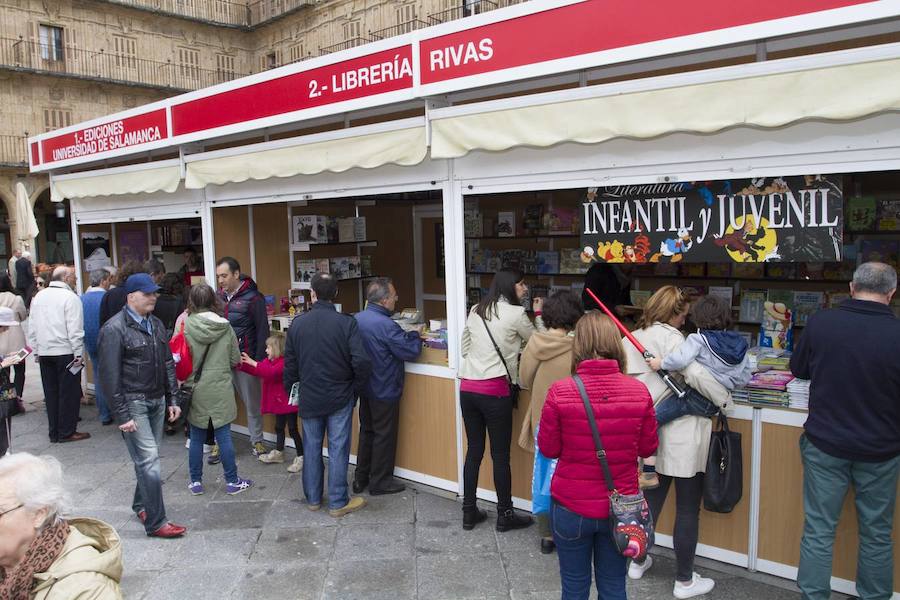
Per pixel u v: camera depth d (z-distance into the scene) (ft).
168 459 18.16
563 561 8.37
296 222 20.95
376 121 17.22
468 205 23.00
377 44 13.76
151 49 101.91
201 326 14.48
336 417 13.92
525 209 21.86
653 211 11.78
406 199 24.18
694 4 9.95
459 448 14.67
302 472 15.90
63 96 91.25
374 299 14.80
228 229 20.07
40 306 19.53
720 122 9.91
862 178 15.94
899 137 9.28
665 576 11.29
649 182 11.49
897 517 9.87
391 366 14.73
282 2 108.88
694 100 10.15
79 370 20.10
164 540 13.12
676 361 10.10
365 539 12.92
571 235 20.61
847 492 9.68
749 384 11.00
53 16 89.97
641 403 8.05
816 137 9.89
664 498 11.05
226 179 17.43
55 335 19.49
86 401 25.07
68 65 91.76
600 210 12.37
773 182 10.57
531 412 11.73
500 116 12.24
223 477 16.55
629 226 12.07
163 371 13.48
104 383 12.57
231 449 15.40
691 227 11.41
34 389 27.91
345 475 14.14
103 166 26.21
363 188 15.65
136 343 12.86
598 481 8.04
